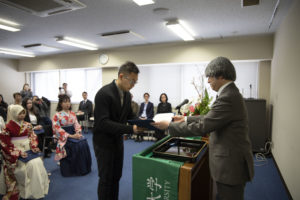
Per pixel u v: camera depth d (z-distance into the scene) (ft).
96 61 19.69
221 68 4.00
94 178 9.53
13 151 7.07
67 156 9.78
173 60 16.30
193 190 6.15
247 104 12.76
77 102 22.79
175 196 4.02
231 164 3.84
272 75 13.23
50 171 10.40
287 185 8.21
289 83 8.25
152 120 4.43
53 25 11.50
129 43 16.17
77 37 14.29
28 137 7.79
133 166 4.47
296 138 7.08
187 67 17.47
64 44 16.61
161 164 4.16
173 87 18.12
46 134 10.66
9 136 7.21
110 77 19.52
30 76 25.58
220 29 12.14
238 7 8.83
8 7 8.88
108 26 11.69
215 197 7.29
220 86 4.14
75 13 9.59
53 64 22.25
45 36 14.03
